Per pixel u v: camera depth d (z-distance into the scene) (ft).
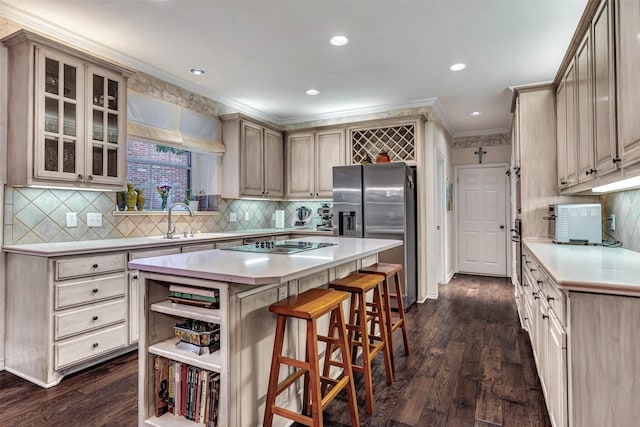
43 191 8.98
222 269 5.31
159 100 11.78
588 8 6.55
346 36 9.40
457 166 20.58
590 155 6.93
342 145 16.01
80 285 8.11
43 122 8.08
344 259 6.61
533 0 7.79
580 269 5.63
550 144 10.60
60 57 8.38
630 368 4.55
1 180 8.16
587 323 4.74
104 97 9.36
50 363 7.61
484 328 11.21
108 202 10.44
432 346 9.81
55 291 7.68
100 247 8.45
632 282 4.61
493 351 9.41
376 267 9.25
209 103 13.93
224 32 9.17
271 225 17.97
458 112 16.44
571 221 9.34
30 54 7.88
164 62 11.03
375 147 15.70
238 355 5.23
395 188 13.32
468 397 7.18
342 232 14.25
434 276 15.01
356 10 8.18
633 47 4.78
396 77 12.25
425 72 11.80
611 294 4.62
